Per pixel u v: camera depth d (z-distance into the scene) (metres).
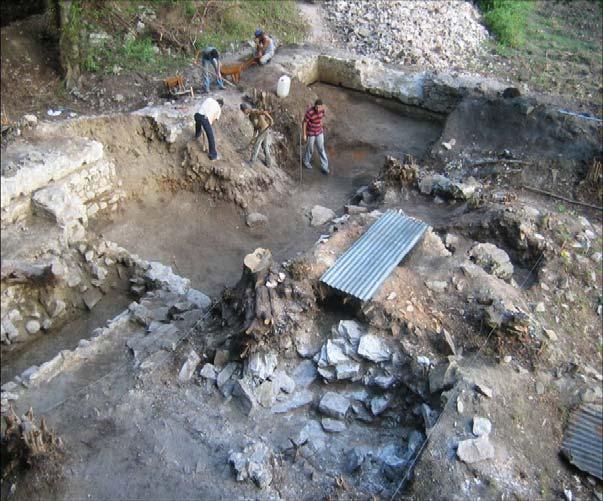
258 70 13.14
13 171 8.45
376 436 6.66
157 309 8.33
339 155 12.69
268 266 7.55
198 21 14.09
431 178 10.65
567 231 9.07
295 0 16.73
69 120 10.16
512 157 11.12
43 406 6.98
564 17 16.97
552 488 5.88
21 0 12.48
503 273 8.30
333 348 7.04
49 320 8.34
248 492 5.98
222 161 10.76
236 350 7.24
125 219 10.20
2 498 6.11
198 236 10.20
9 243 8.18
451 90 13.23
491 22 16.22
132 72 12.09
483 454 5.90
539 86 13.35
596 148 10.70
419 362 6.76
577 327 7.79
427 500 5.65
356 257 7.81
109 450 6.43
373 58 14.70
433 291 7.62
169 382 7.16
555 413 6.58
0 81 11.14
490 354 6.98
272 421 6.75
